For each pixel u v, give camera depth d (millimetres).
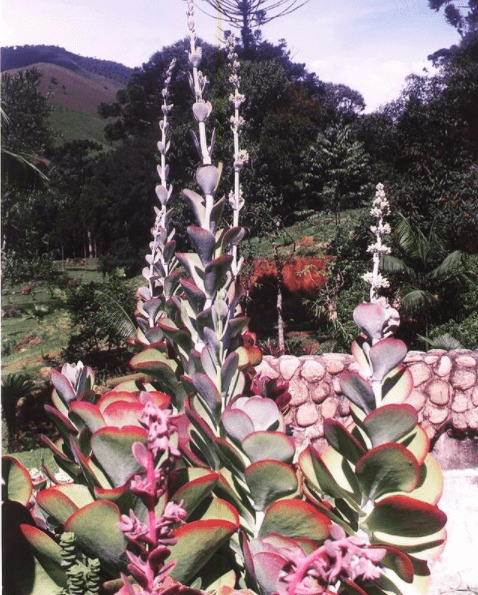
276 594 1248
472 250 12852
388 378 1607
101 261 20922
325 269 15648
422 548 1486
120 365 10727
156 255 3301
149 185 22844
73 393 1782
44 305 14477
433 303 10789
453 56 14992
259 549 1376
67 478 2156
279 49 22266
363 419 1581
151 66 18031
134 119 22531
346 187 20297
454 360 5523
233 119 2461
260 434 1420
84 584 1364
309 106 23359
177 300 2324
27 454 5539
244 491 1555
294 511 1377
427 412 5516
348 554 1062
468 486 3432
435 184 13375
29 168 9992
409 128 14242
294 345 13117
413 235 11836
